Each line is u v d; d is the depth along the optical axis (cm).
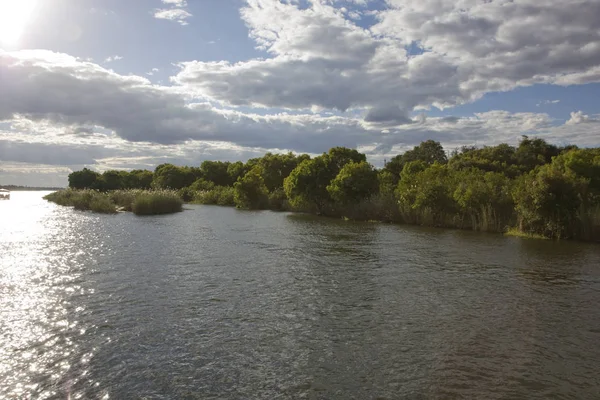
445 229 3145
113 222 3491
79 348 870
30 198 10062
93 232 2769
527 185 2833
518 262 1822
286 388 714
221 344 896
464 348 880
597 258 1934
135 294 1263
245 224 3428
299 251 2067
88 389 706
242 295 1264
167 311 1108
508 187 3181
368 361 817
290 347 883
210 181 9125
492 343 908
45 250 2028
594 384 731
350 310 1129
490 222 3016
